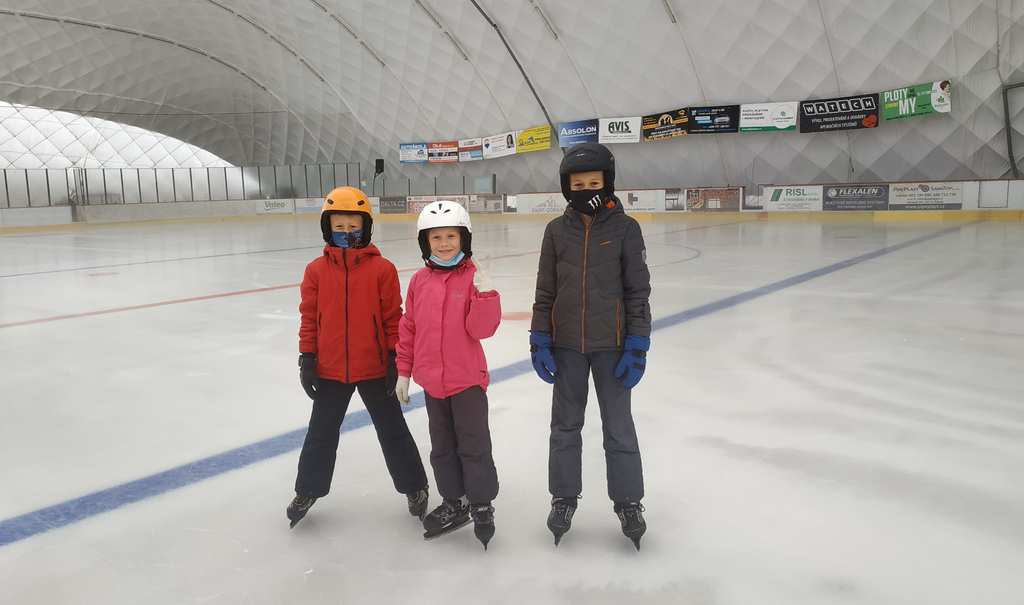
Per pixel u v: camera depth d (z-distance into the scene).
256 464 3.66
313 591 2.44
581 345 2.72
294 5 36.03
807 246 15.15
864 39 25.72
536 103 35.59
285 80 43.38
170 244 21.08
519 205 35.25
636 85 31.97
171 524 2.98
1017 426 3.93
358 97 41.75
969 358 5.42
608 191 2.72
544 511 3.05
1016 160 24.73
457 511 2.88
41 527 2.97
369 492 3.29
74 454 3.85
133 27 39.72
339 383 2.91
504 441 3.87
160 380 5.41
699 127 30.55
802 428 3.98
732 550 2.67
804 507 3.01
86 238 25.52
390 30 35.94
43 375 5.64
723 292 8.99
